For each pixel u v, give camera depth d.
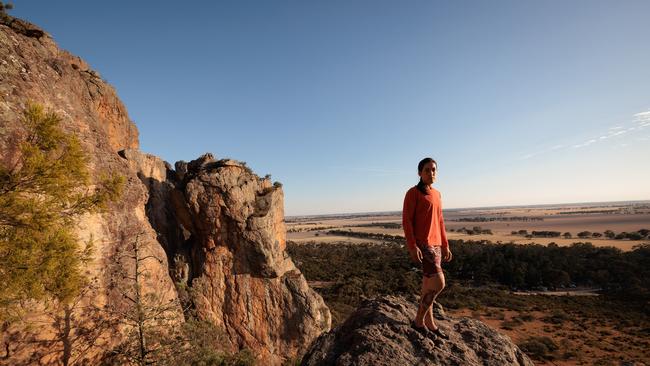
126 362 11.99
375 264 91.00
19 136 10.48
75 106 16.00
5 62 12.55
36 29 17.47
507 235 162.75
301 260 97.56
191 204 26.62
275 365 25.20
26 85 12.83
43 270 6.91
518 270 76.25
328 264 93.31
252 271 26.84
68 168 7.65
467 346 4.64
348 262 96.88
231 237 26.92
